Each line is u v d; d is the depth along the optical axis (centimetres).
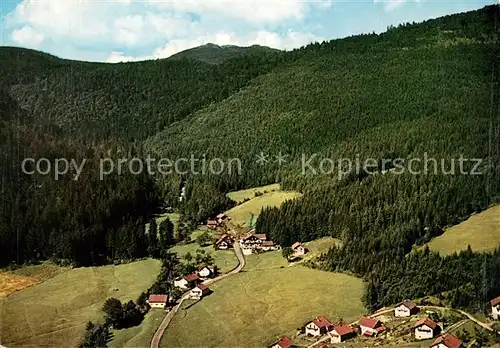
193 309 13225
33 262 17038
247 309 12862
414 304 11656
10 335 12419
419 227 15238
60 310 13738
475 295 11500
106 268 16812
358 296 12938
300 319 12081
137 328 12481
